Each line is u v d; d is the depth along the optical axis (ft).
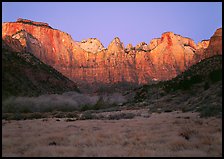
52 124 92.84
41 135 60.39
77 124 88.99
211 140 44.70
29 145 48.14
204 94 161.99
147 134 55.31
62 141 50.98
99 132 61.87
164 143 46.19
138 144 46.52
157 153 38.24
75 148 43.21
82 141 50.16
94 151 40.93
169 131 59.06
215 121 71.26
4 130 71.10
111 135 56.90
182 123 74.23
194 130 54.19
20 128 77.36
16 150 43.37
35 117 159.33
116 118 123.13
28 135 61.16
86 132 62.75
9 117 145.69
